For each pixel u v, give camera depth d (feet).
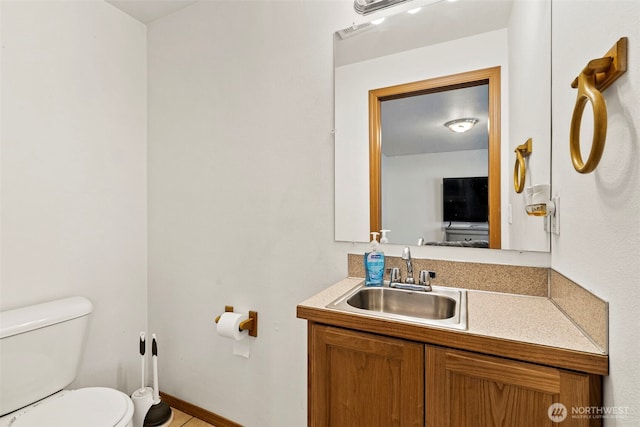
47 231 5.09
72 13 5.44
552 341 2.42
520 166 3.76
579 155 2.26
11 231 4.69
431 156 4.25
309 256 5.00
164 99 6.45
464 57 4.08
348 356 3.14
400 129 4.41
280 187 5.22
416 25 4.33
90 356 5.63
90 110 5.70
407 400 2.84
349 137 4.70
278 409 5.25
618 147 2.07
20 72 4.80
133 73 6.45
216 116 5.83
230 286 5.71
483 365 2.54
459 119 4.10
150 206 6.66
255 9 5.40
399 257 4.39
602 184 2.30
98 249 5.81
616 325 2.07
